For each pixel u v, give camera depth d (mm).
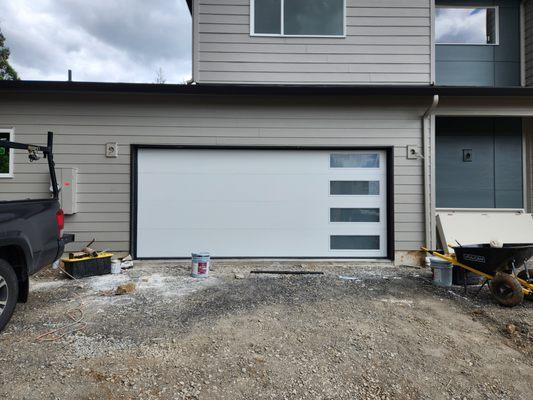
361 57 7129
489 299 4668
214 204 6582
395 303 4449
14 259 3674
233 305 4273
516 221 6641
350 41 7133
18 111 6258
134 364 2840
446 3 8445
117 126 6383
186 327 3592
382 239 6676
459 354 3125
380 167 6680
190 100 6453
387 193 6660
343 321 3816
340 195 6664
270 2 7148
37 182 6305
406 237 6578
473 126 7867
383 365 2914
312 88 6219
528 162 7859
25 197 6285
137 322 3701
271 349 3146
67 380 2584
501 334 3564
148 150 6504
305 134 6559
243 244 6613
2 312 3348
